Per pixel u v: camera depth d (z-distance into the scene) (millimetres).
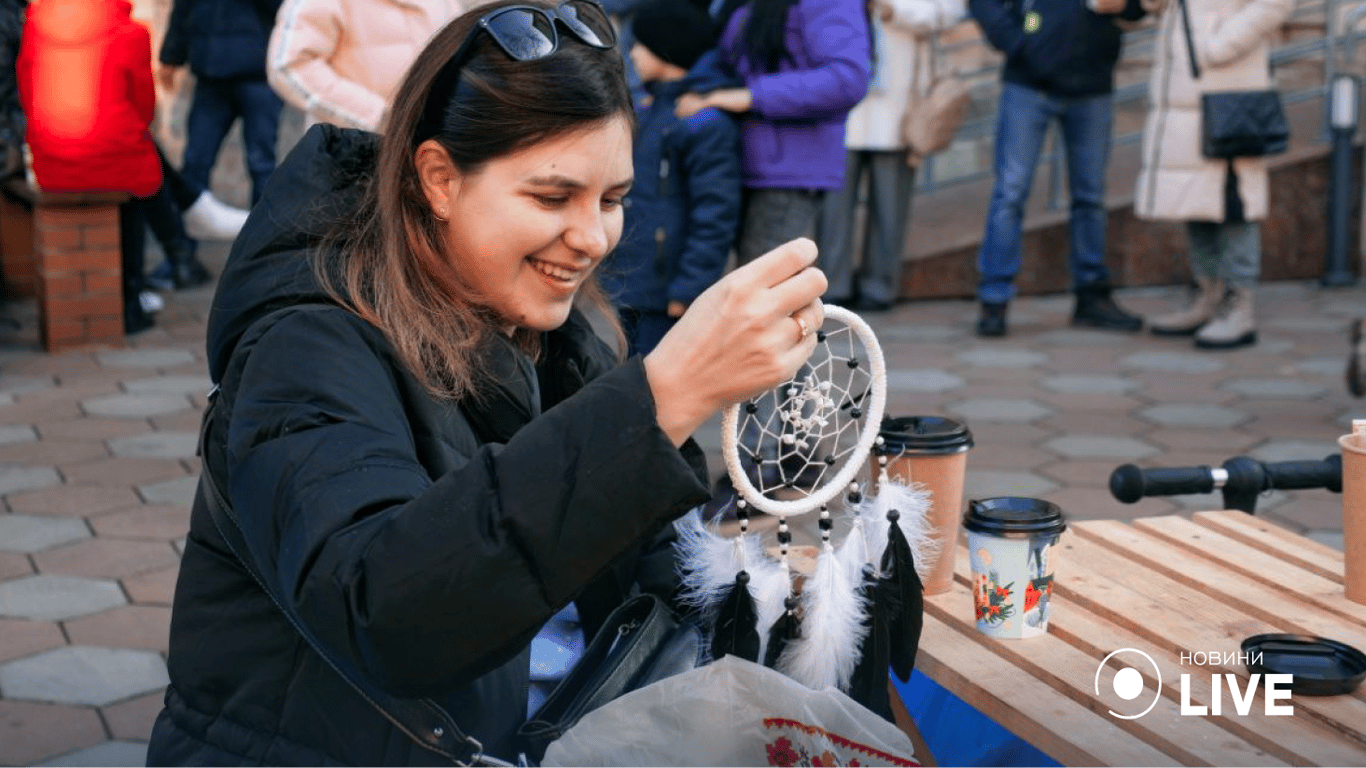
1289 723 1701
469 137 1505
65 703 3328
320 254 1554
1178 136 6695
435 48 1541
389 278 1548
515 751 1672
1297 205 8477
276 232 1575
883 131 7512
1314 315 7645
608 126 1512
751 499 1706
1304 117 8969
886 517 1873
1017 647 1949
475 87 1500
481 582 1292
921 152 7547
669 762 1697
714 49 4703
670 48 4523
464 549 1290
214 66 7848
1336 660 1818
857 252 8281
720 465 4984
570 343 1846
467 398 1609
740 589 1795
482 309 1598
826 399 1766
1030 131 7078
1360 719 1682
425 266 1574
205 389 6156
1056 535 1971
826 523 1840
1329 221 8320
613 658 1766
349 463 1382
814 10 4629
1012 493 4773
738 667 1720
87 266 6781
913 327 7477
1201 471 2537
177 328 7277
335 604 1312
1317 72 9312
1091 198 7340
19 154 6672
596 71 1508
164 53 7922
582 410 1327
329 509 1347
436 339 1538
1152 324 7270
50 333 6773
